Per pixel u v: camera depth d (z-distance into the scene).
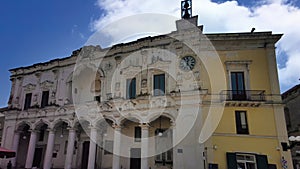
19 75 31.05
